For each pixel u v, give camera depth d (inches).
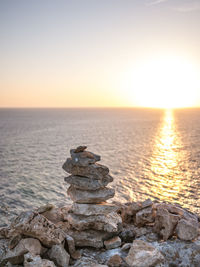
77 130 5123.0
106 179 433.7
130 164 2132.1
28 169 1953.7
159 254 351.9
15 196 1355.8
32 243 355.3
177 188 1492.4
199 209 1184.2
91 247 406.9
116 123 7229.3
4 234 393.1
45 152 2694.4
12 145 3139.8
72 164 426.3
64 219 464.8
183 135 4318.4
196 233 398.3
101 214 416.5
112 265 347.9
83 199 416.2
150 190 1460.4
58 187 1518.2
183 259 360.5
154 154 2593.5
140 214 453.7
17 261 343.0
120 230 436.8
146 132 4800.7
